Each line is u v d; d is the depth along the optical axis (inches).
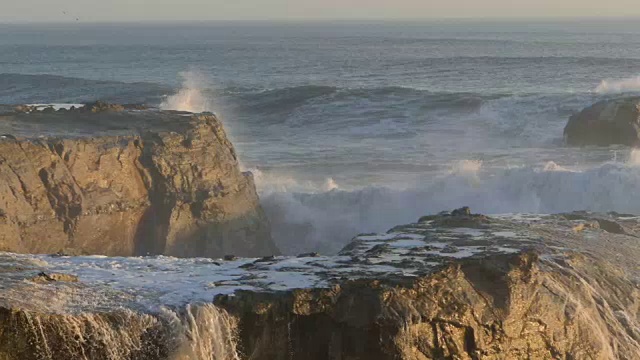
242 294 1114.1
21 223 1578.5
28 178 1606.8
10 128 1771.7
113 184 1710.1
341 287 1133.1
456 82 5300.2
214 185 1804.9
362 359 1122.7
